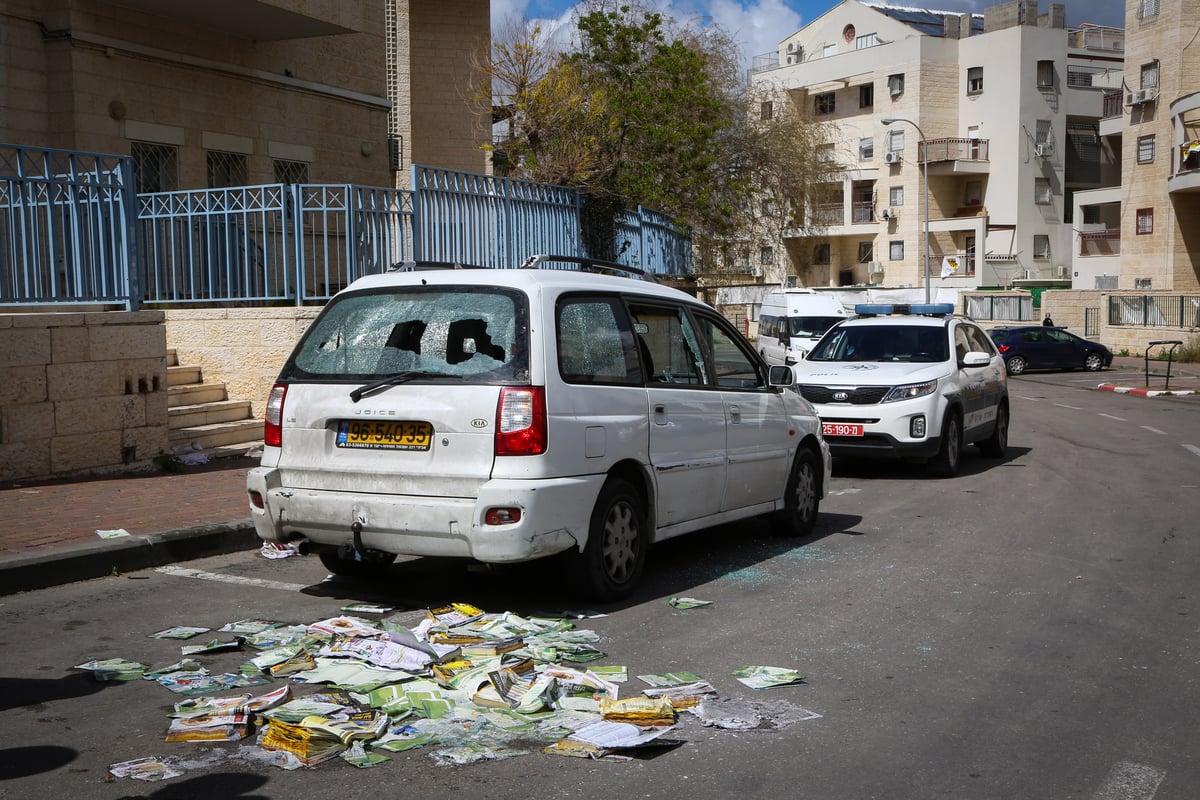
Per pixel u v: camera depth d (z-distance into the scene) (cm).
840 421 1238
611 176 2311
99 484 982
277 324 1238
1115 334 4469
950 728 462
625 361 682
